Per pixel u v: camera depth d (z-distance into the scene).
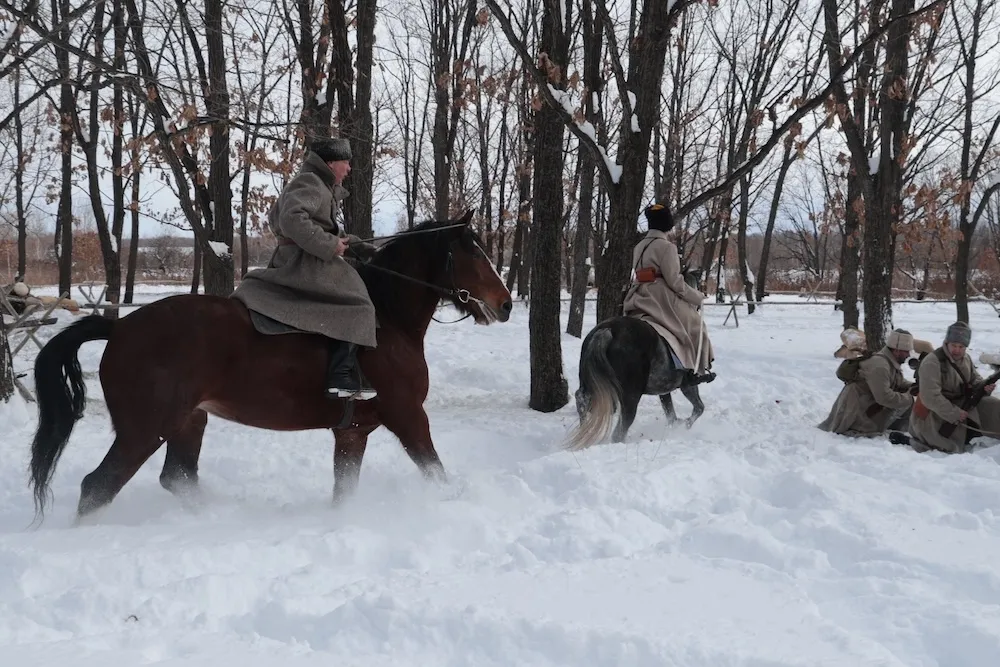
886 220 11.74
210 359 4.69
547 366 9.50
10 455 6.51
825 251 43.41
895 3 10.88
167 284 37.53
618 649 2.97
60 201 22.88
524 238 29.80
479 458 7.16
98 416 8.27
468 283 5.45
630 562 4.00
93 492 4.50
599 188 20.86
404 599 3.38
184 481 5.26
